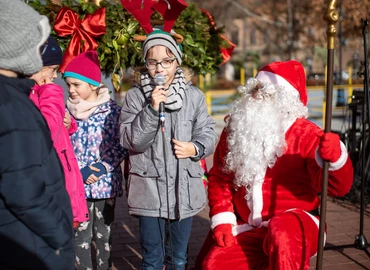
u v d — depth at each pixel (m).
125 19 4.15
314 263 4.40
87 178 3.64
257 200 3.34
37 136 2.11
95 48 4.00
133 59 4.20
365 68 4.75
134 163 3.40
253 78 3.51
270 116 3.27
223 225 3.44
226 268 3.35
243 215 3.49
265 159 3.28
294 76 3.50
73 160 3.25
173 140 3.29
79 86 3.69
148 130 3.19
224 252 3.37
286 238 3.03
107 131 3.78
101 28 3.96
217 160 3.61
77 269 3.75
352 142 7.15
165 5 3.38
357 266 4.38
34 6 4.14
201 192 3.45
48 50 3.00
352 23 12.20
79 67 3.67
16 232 2.07
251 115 3.30
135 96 3.44
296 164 3.29
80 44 3.96
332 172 3.02
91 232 3.79
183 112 3.40
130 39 4.12
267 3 25.98
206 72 4.78
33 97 2.81
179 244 3.45
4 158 2.00
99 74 3.78
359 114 7.11
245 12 27.48
